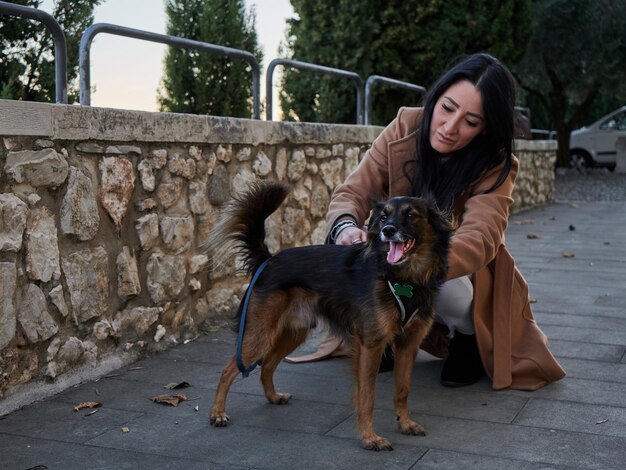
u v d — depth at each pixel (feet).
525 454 11.09
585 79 77.77
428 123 13.61
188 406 13.10
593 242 34.73
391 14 42.04
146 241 15.84
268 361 13.21
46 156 13.10
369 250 11.65
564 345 17.25
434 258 11.64
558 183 72.49
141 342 15.85
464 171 13.57
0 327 12.28
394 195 14.43
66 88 14.03
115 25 15.05
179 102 28.76
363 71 42.65
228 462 10.71
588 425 12.29
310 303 12.50
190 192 17.28
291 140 21.15
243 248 13.08
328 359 16.08
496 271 14.12
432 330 15.12
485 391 14.06
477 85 12.98
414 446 11.40
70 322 13.89
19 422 12.14
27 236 12.80
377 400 13.65
